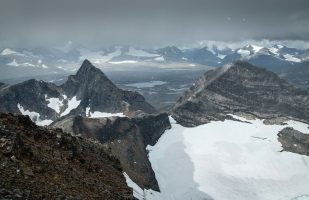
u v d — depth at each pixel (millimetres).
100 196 41312
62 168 42250
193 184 183625
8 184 31359
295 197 176750
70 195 35719
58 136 51594
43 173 37656
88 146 63469
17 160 35594
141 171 180375
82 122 193375
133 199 47312
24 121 48688
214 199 171500
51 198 32938
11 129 43344
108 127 199875
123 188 50250
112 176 53344
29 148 39750
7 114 47656
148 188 166125
